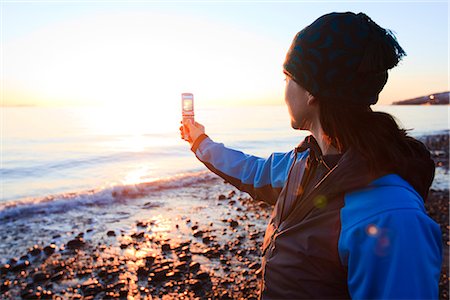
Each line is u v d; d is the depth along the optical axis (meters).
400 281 0.79
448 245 7.40
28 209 10.24
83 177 19.83
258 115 146.75
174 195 12.73
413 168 0.95
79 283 5.88
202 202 11.79
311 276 1.01
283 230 1.16
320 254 0.99
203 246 7.59
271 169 1.58
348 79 1.02
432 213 10.35
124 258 6.89
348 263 0.92
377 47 1.00
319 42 1.04
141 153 31.39
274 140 44.53
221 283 5.89
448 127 64.88
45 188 16.88
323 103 1.08
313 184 1.17
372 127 1.00
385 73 1.05
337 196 1.00
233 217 9.99
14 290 5.70
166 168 23.02
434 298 0.78
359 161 0.96
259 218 9.97
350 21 1.03
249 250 7.41
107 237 8.13
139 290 5.64
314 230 1.02
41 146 37.59
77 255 7.04
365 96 1.03
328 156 1.11
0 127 74.12
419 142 1.07
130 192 12.68
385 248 0.83
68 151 32.97
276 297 1.10
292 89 1.19
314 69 1.05
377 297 0.83
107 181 18.53
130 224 9.20
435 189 14.04
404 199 0.88
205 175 16.41
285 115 148.12
